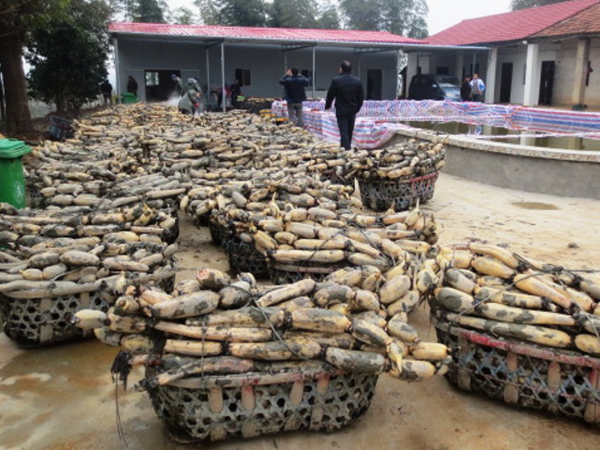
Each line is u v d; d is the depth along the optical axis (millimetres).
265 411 3027
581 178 9367
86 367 3973
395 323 3104
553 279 3441
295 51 32062
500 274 3521
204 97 28469
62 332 4184
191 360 2936
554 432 3230
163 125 11820
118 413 3184
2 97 24531
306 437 3168
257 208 5371
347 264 4484
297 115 14992
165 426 3266
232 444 3111
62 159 8031
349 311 3223
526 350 3215
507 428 3273
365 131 14094
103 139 10055
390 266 4324
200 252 6512
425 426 3297
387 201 8000
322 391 3062
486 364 3395
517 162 9922
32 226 4809
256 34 29188
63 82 26312
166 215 5371
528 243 6793
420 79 31688
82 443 3174
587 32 26172
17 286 3973
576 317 3148
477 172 10695
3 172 6891
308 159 7977
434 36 38406
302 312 3064
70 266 4172
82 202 5965
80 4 27656
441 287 3566
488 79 32906
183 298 2998
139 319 3016
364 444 3131
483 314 3377
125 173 7469
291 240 4637
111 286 3162
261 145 8859
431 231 5020
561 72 29875
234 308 3133
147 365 3016
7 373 3900
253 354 2961
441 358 3035
